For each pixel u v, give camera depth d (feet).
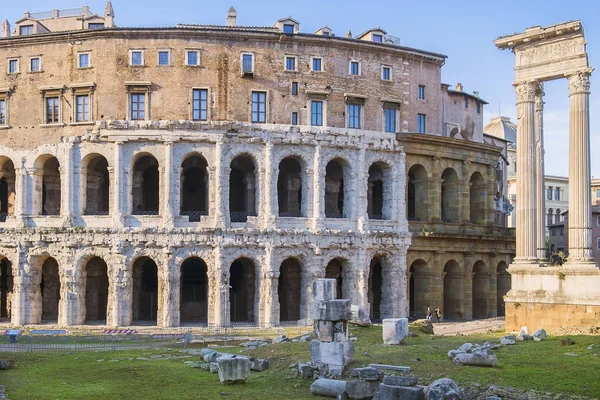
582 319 170.71
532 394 101.35
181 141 239.30
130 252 236.22
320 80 255.29
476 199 298.76
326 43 256.11
